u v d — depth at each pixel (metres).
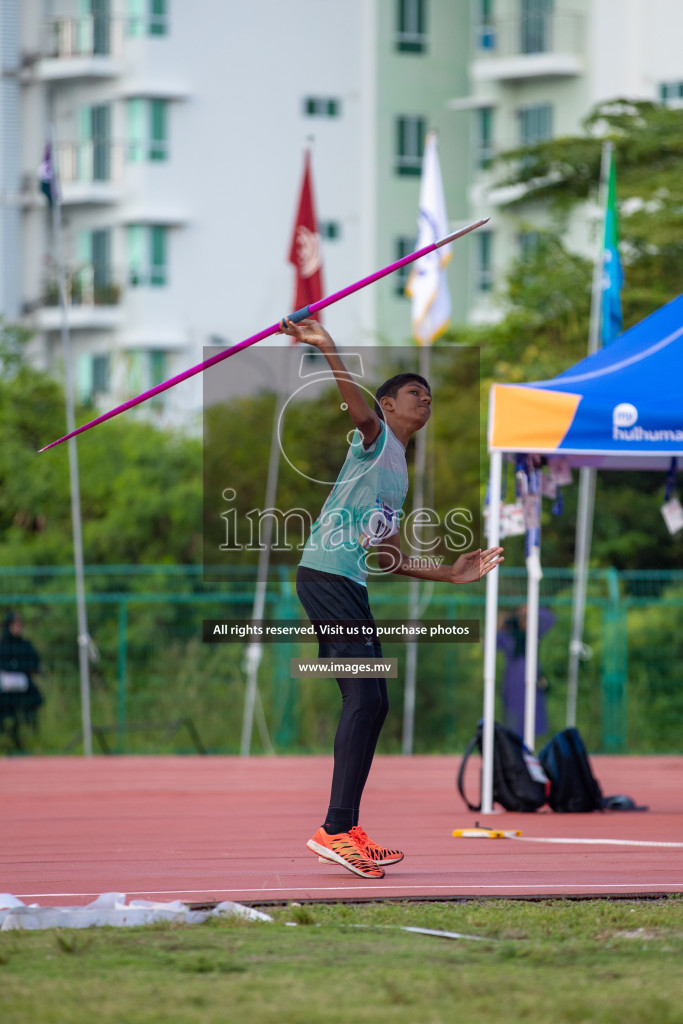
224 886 15.04
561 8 86.75
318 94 94.50
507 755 24.62
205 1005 9.68
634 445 22.86
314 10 94.50
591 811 24.67
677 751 45.56
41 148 92.69
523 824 22.52
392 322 92.50
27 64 92.62
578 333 62.06
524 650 34.91
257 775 35.31
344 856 15.44
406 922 12.75
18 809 25.94
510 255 87.69
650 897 14.20
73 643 47.50
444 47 93.75
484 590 47.66
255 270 93.19
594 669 46.84
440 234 39.38
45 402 63.81
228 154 92.62
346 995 9.95
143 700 46.59
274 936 12.10
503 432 23.05
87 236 92.38
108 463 60.28
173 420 62.91
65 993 9.98
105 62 90.44
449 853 18.39
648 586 46.84
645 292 58.94
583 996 9.89
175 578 48.41
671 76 82.75
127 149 91.00
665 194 62.38
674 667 46.50
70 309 90.81
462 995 9.92
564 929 12.34
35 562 56.50
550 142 66.88
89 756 41.31
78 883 15.38
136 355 82.56
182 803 27.20
